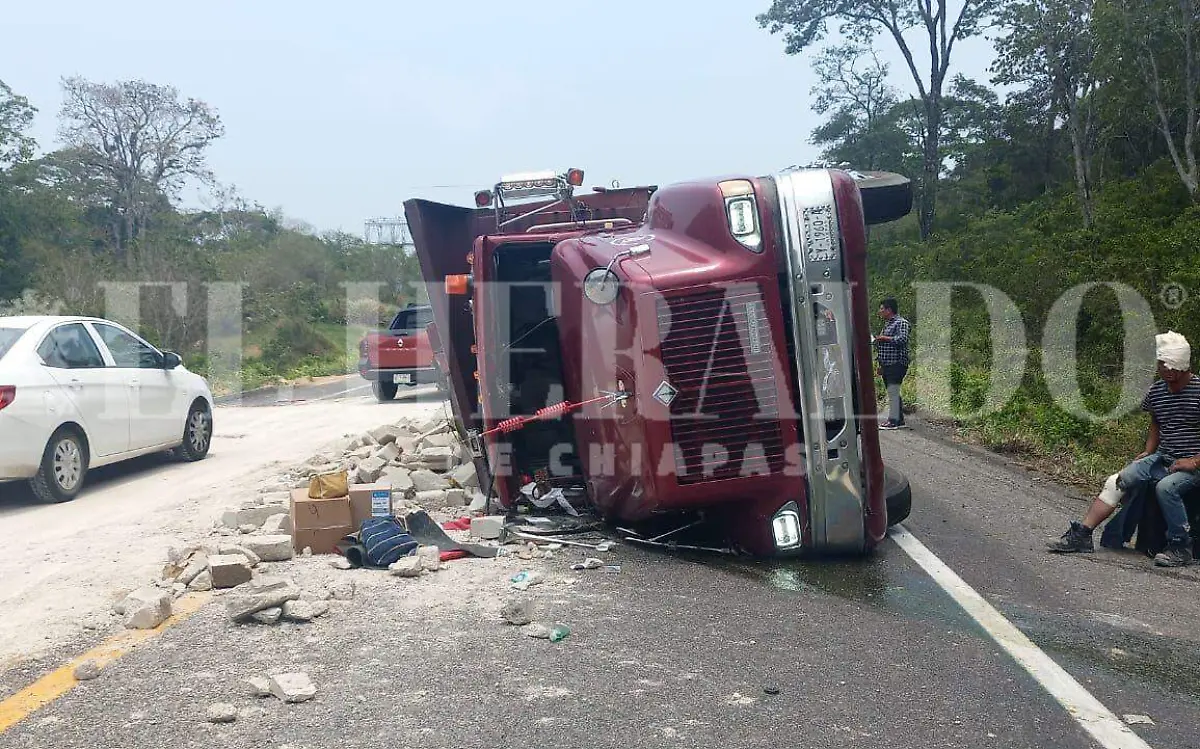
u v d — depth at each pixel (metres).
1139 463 6.82
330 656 4.64
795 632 5.04
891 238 43.41
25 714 4.05
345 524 6.65
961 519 8.01
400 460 9.59
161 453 12.52
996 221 31.59
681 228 6.42
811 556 6.48
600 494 6.95
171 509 8.58
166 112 50.41
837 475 6.17
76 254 30.70
